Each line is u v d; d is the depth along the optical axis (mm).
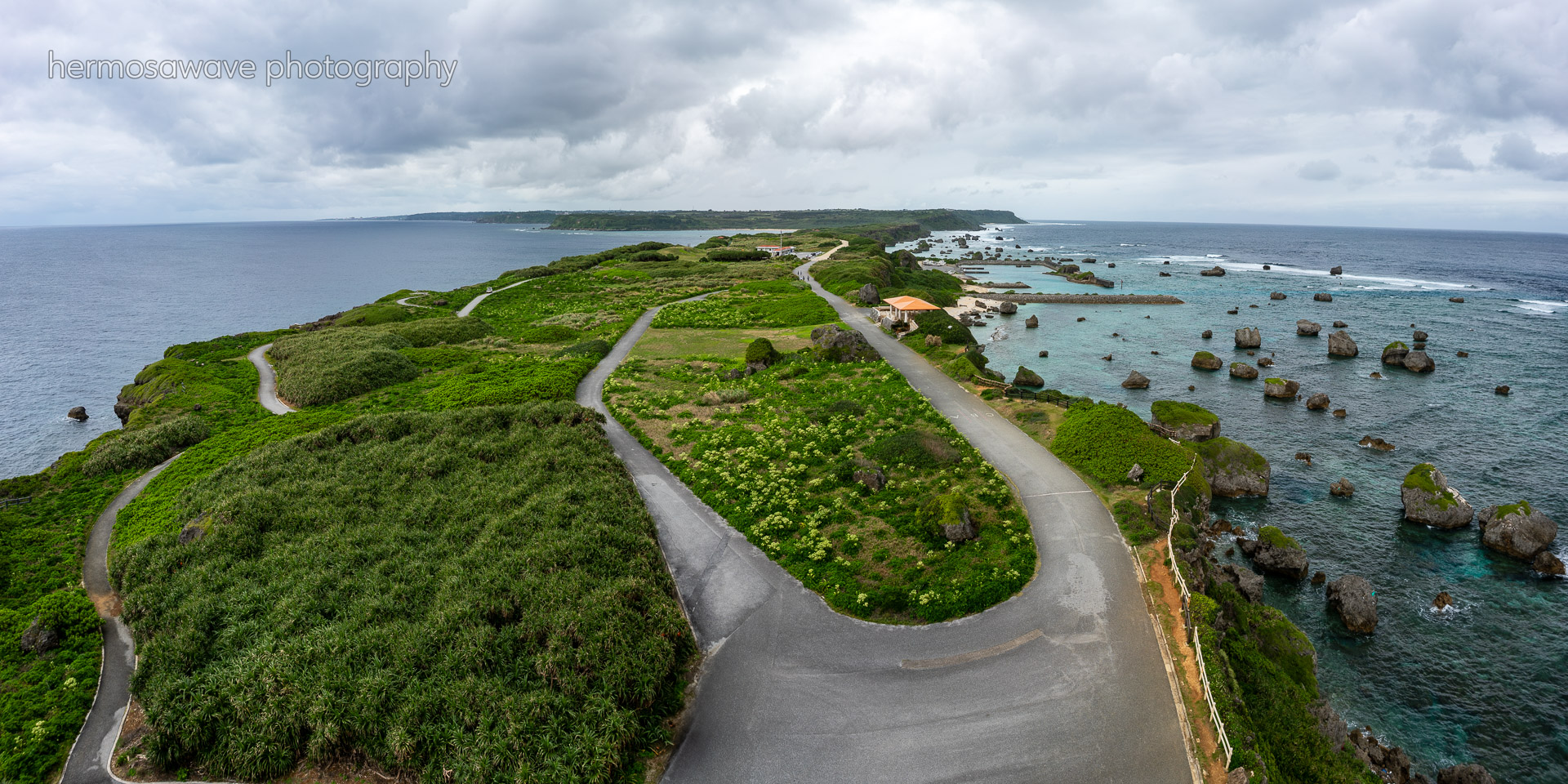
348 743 24781
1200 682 26703
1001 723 25109
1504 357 92688
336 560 35062
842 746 24344
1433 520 46875
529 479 42656
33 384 94688
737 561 35938
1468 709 32406
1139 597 31797
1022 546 35438
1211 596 34188
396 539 36969
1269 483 52875
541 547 34094
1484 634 37125
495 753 23109
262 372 79000
